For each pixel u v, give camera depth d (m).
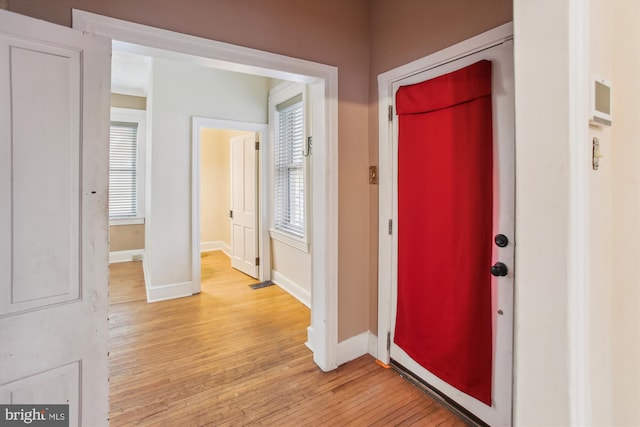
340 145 2.18
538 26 0.89
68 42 1.17
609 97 0.92
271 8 1.86
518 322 0.96
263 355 2.39
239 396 1.91
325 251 2.15
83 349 1.22
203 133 6.11
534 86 0.91
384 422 1.70
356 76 2.23
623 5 0.97
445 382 1.82
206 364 2.26
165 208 3.59
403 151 2.02
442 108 1.75
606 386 0.93
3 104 1.05
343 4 2.15
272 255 4.22
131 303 3.46
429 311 1.89
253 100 4.05
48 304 1.14
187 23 1.61
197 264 3.77
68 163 1.18
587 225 0.85
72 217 1.19
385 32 2.14
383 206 2.18
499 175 1.52
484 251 1.60
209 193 6.20
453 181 1.71
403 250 2.06
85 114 1.21
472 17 1.62
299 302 3.50
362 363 2.26
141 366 2.23
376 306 2.31
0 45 1.04
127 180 5.24
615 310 0.96
